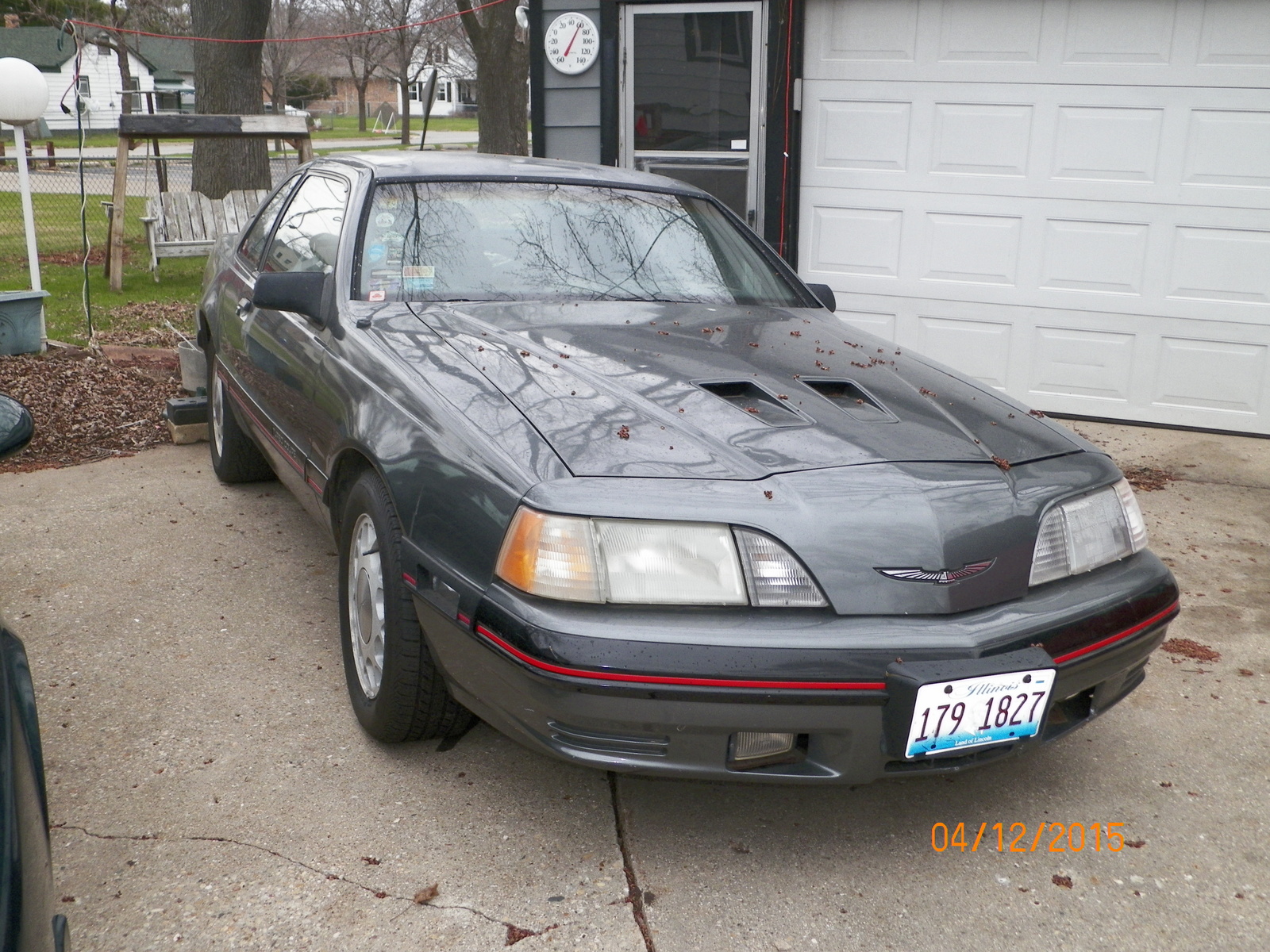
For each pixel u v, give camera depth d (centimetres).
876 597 225
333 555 430
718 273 372
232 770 281
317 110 5994
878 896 241
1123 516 265
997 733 229
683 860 251
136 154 3284
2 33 4788
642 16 684
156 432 599
